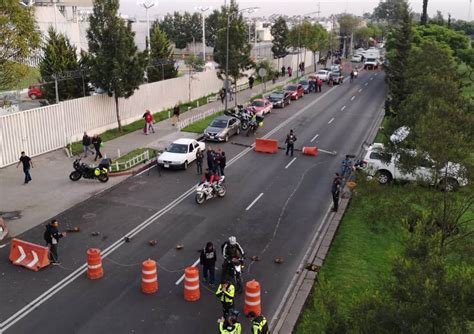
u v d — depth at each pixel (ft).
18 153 83.05
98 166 76.13
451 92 51.49
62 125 92.02
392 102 108.78
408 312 19.98
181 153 84.79
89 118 100.01
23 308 41.57
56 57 98.02
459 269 23.04
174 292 44.55
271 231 58.85
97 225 59.41
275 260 51.03
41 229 58.08
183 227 59.41
